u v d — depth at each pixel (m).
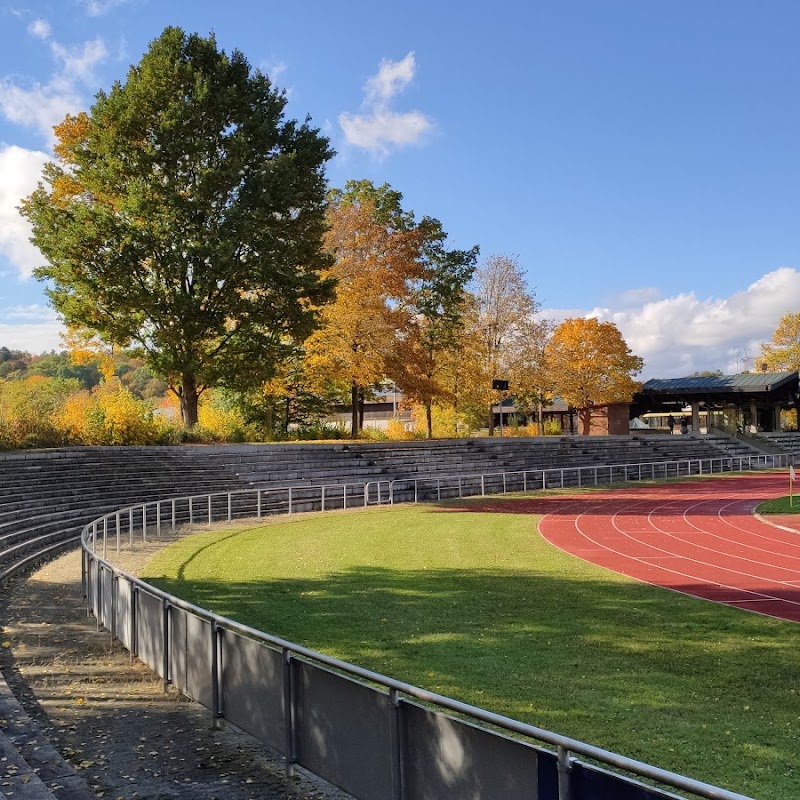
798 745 6.96
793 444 67.38
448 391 49.53
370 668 9.30
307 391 53.12
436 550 19.31
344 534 22.30
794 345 80.88
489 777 4.28
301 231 35.72
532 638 10.88
